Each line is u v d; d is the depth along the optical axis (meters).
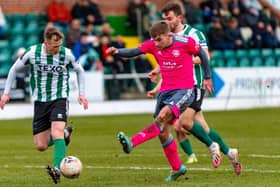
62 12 71.81
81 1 74.12
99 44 67.69
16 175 29.52
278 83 70.31
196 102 27.30
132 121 57.66
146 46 27.06
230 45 75.19
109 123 56.19
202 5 77.44
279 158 34.22
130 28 75.31
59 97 27.44
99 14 73.00
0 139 46.25
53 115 27.03
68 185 26.38
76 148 40.22
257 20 77.62
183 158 35.00
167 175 28.73
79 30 67.56
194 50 26.58
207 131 28.02
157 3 80.44
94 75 65.44
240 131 49.50
